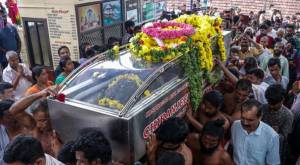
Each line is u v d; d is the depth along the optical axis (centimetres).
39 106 292
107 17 723
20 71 496
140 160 279
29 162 200
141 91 271
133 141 254
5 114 292
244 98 351
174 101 311
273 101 338
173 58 323
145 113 264
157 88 296
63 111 282
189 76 338
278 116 348
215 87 412
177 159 218
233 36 738
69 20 647
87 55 547
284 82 527
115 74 309
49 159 225
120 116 251
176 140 255
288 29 772
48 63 713
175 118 268
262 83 436
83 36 668
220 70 419
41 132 301
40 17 674
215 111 327
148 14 891
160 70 300
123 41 658
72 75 321
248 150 301
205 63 363
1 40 702
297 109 388
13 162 199
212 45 417
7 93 377
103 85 298
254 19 1021
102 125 261
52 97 290
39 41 705
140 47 337
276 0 1118
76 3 633
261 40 623
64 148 250
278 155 300
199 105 352
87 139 226
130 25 695
